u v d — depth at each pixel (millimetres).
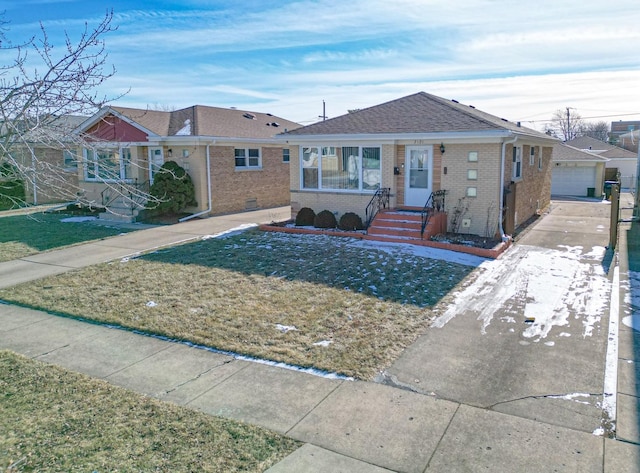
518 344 7113
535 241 14492
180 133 20250
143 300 9430
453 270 11062
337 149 16562
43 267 12266
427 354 6832
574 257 12305
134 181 19359
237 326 7996
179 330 7875
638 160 18891
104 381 6184
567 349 6906
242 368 6531
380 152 15664
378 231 14805
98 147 7160
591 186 29453
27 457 4570
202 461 4535
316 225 16375
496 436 4871
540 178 20734
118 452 4668
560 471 4324
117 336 7750
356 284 10086
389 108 17328
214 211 20891
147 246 14547
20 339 7684
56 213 22000
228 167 21500
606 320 7977
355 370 6383
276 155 24312
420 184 15438
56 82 5668
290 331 7730
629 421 5086
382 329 7738
